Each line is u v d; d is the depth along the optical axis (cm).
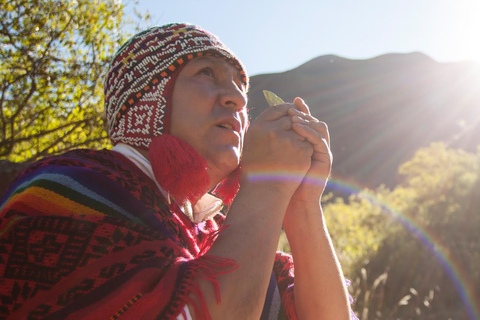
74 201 96
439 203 895
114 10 549
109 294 86
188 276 88
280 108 116
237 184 128
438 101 4222
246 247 96
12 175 346
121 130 117
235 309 90
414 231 747
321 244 121
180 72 117
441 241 683
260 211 103
